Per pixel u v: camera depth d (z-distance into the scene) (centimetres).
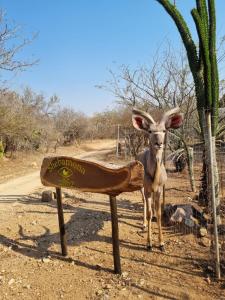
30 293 244
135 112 299
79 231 372
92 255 307
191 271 271
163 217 396
